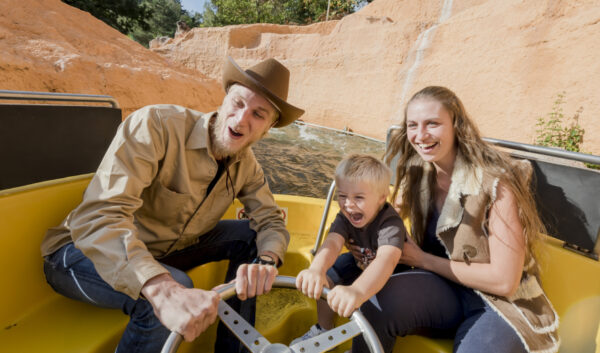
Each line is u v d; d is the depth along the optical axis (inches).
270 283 37.5
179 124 49.3
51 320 48.6
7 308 46.6
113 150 44.1
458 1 551.8
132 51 518.9
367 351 41.6
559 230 55.2
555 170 55.1
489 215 43.8
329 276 58.3
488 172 43.9
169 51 863.7
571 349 52.2
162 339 39.6
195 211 53.0
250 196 59.9
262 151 327.9
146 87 432.1
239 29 797.2
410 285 44.6
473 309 45.2
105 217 39.8
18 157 73.6
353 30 607.5
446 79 456.4
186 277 43.8
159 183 48.8
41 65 342.3
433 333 46.2
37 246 49.8
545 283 55.4
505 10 410.0
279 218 60.2
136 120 46.9
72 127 82.4
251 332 32.6
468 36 445.4
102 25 535.2
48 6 465.4
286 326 64.4
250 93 48.1
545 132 350.3
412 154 56.9
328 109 613.9
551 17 362.0
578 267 52.3
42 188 50.8
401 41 525.7
